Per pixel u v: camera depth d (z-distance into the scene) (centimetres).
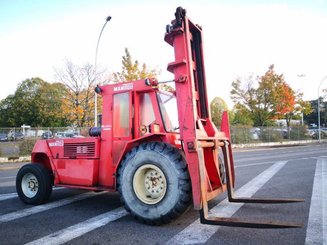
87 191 746
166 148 434
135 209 446
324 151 2097
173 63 445
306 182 782
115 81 2630
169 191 419
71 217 492
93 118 2617
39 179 595
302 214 474
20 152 1955
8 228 434
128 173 460
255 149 2645
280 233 388
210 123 513
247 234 388
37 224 454
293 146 3050
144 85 521
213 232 399
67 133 2175
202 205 393
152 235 392
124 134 529
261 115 3562
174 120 551
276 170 1051
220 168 566
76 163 571
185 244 357
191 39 539
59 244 364
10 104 5653
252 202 521
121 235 394
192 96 421
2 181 990
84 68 2628
